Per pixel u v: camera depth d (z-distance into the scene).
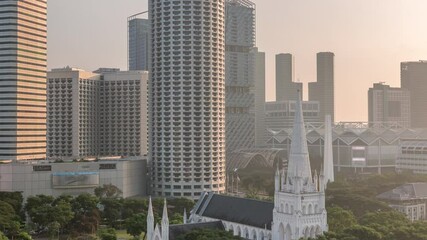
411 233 198.00
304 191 195.88
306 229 195.38
